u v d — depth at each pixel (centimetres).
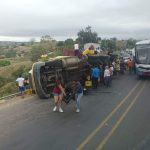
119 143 1161
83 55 2759
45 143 1195
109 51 3659
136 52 3281
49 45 6406
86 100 2105
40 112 1780
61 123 1498
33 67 2219
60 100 1766
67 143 1180
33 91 2328
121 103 1955
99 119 1547
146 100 2036
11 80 4097
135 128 1362
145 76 3409
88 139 1218
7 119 1644
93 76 2612
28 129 1416
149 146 1123
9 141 1244
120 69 3781
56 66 2327
